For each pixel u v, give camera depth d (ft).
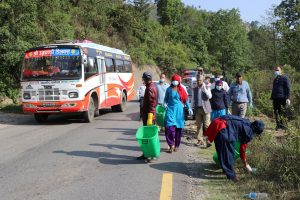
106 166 29.22
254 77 83.97
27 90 51.29
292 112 40.55
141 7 207.62
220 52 273.95
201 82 37.35
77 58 51.52
